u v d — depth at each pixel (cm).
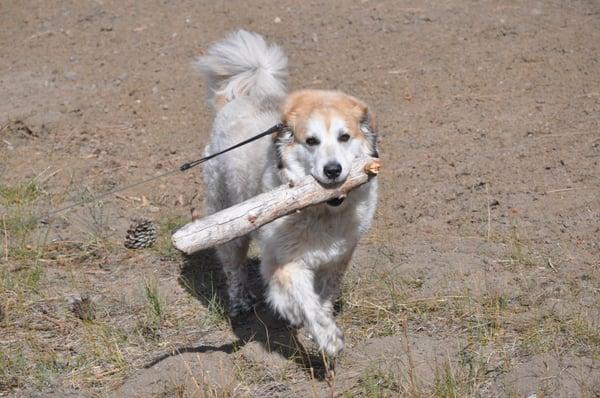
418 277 891
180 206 1103
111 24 1689
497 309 805
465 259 915
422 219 1014
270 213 674
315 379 740
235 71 919
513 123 1238
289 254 730
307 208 709
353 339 797
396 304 839
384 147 1202
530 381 699
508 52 1443
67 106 1397
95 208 1091
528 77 1365
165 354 791
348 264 780
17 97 1438
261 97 880
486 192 1062
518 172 1106
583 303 819
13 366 773
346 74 1423
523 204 1028
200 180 1164
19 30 1711
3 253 983
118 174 1188
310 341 800
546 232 963
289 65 1463
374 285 880
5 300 887
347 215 731
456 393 686
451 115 1278
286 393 723
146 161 1226
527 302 831
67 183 1166
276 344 796
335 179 685
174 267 962
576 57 1407
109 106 1395
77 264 972
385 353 756
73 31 1684
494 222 994
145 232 994
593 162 1109
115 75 1501
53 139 1300
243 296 877
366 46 1506
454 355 752
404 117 1284
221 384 725
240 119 845
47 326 845
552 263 898
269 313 864
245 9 1684
